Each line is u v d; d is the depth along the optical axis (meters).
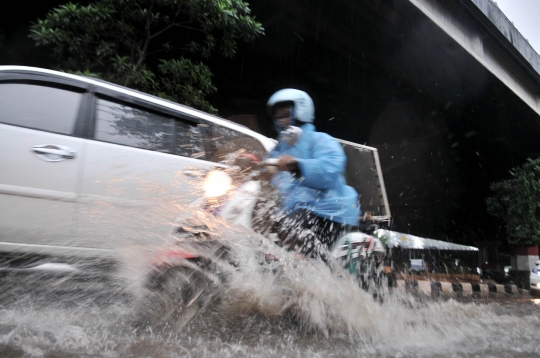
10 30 8.95
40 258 3.20
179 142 3.93
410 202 22.05
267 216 3.15
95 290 3.14
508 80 16.09
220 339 2.55
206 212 3.11
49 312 2.86
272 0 10.50
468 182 24.11
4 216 3.12
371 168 7.52
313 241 3.11
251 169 3.45
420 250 9.70
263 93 14.36
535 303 7.68
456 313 3.93
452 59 14.03
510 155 22.77
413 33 12.51
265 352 2.34
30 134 3.30
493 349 2.62
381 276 3.40
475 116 18.70
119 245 3.21
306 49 12.69
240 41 11.57
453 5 12.55
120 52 7.81
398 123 18.69
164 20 7.54
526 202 18.41
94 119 3.60
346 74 14.44
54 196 3.27
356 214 3.32
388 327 3.01
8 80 3.38
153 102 3.96
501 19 14.59
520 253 21.98
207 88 7.87
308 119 3.36
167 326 2.71
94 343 2.28
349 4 10.93
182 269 2.86
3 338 2.23
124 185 3.50
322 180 3.09
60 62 7.25
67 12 6.92
